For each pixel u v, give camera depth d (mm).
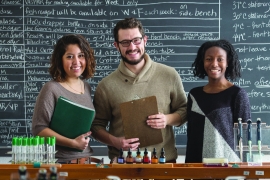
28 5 3438
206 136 2328
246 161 2111
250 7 3441
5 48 3449
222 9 3449
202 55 2486
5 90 3457
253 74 3451
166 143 2520
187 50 3455
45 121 2275
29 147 2041
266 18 3436
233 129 2295
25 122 3459
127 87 2500
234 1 3449
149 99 2355
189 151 2404
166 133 2521
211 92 2408
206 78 3461
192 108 2420
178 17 3445
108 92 2527
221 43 2434
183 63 3459
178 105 2590
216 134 2307
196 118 2383
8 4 3436
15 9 3439
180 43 3453
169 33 3449
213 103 2354
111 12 3451
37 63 3457
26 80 3459
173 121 2477
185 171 1964
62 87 2354
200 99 2406
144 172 1976
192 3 3441
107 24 3459
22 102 3459
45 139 2100
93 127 2572
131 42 2395
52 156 2066
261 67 3443
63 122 2236
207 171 1958
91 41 3463
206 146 2320
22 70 3457
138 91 2496
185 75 3463
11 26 3441
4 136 3455
